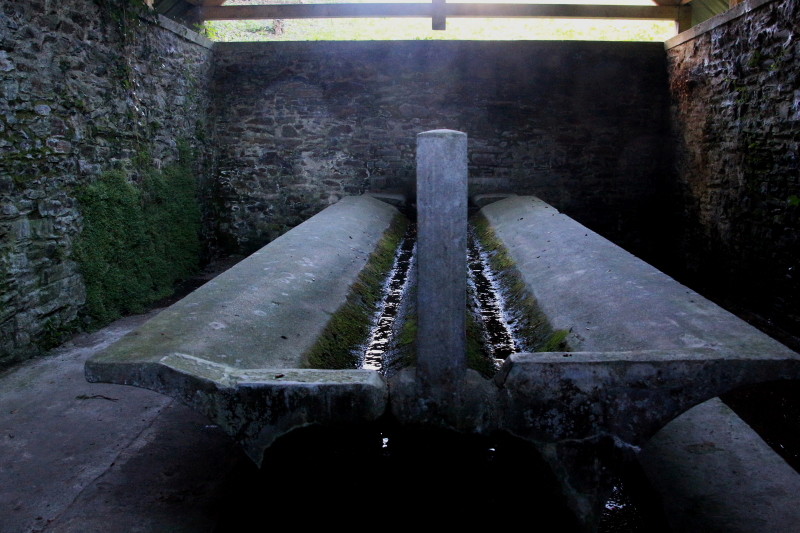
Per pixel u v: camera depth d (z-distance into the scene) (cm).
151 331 212
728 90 524
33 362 382
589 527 191
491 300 332
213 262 685
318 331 249
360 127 679
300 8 678
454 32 1008
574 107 666
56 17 405
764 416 329
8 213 367
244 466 255
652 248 687
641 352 187
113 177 471
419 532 199
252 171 690
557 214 448
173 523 219
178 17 675
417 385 191
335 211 494
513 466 194
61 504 237
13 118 370
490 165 680
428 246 185
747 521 207
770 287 469
